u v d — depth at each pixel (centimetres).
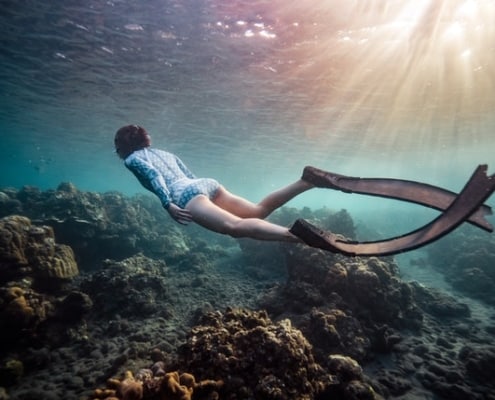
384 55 1223
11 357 607
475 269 1288
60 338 677
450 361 626
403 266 1762
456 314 914
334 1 910
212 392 334
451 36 1071
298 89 1622
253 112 2039
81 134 2909
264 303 760
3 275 706
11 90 1845
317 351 561
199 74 1494
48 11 1045
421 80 1456
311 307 688
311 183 336
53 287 788
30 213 1321
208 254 1572
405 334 741
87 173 7150
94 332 734
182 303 940
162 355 602
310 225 243
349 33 1076
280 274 1240
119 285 855
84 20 1087
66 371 589
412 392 531
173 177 374
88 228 1227
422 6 919
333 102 1798
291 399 346
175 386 305
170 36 1161
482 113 1997
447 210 225
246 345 393
